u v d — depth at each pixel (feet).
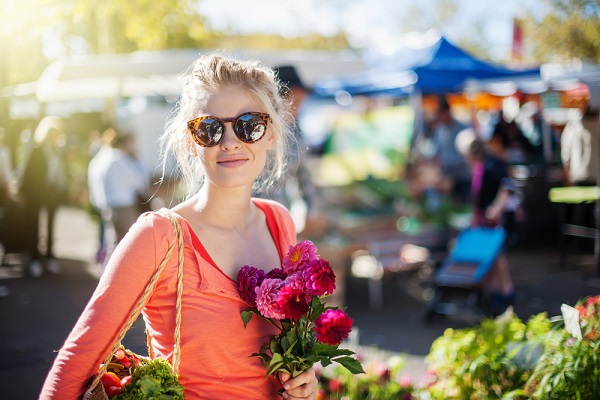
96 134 50.14
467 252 22.85
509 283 22.98
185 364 6.45
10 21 31.89
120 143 29.40
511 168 32.91
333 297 21.93
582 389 8.34
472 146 25.84
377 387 11.83
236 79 6.88
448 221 26.45
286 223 7.64
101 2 41.52
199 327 6.38
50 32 45.60
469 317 22.95
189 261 6.50
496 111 40.98
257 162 6.91
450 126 37.29
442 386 10.64
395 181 29.68
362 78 38.65
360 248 24.26
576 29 21.74
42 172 31.12
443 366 10.99
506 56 40.22
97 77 31.96
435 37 34.78
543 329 10.79
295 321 6.48
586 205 29.22
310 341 6.48
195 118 6.84
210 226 6.89
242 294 6.50
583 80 22.39
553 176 32.81
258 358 6.58
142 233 6.35
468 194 35.91
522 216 30.25
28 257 31.14
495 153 26.84
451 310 22.90
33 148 31.14
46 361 18.63
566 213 30.07
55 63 33.40
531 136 33.06
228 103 6.80
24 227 30.76
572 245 33.53
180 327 6.40
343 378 12.16
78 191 49.47
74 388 6.12
